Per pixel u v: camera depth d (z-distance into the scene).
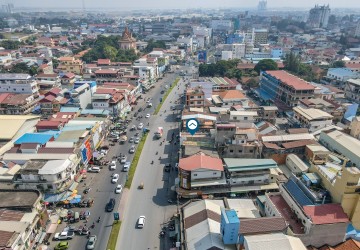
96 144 99.50
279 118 126.69
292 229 55.91
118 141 110.62
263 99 153.75
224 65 197.75
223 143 86.31
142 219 69.00
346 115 122.62
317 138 99.00
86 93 131.00
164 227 68.00
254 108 119.94
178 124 126.75
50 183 71.75
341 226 54.69
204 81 159.12
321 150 83.31
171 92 173.50
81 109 123.81
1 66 198.38
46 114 125.81
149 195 79.31
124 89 143.62
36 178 71.75
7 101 128.62
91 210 73.25
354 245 54.09
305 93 131.50
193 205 66.12
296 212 58.81
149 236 65.38
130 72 175.00
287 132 99.75
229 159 79.75
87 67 196.75
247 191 75.19
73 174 79.06
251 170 75.56
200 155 79.31
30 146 84.25
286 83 137.25
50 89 145.25
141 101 157.75
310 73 190.38
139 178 86.94
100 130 103.62
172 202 76.12
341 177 56.78
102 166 93.25
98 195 79.12
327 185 61.28
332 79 171.38
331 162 74.25
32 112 133.50
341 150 87.06
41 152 81.88
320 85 153.88
